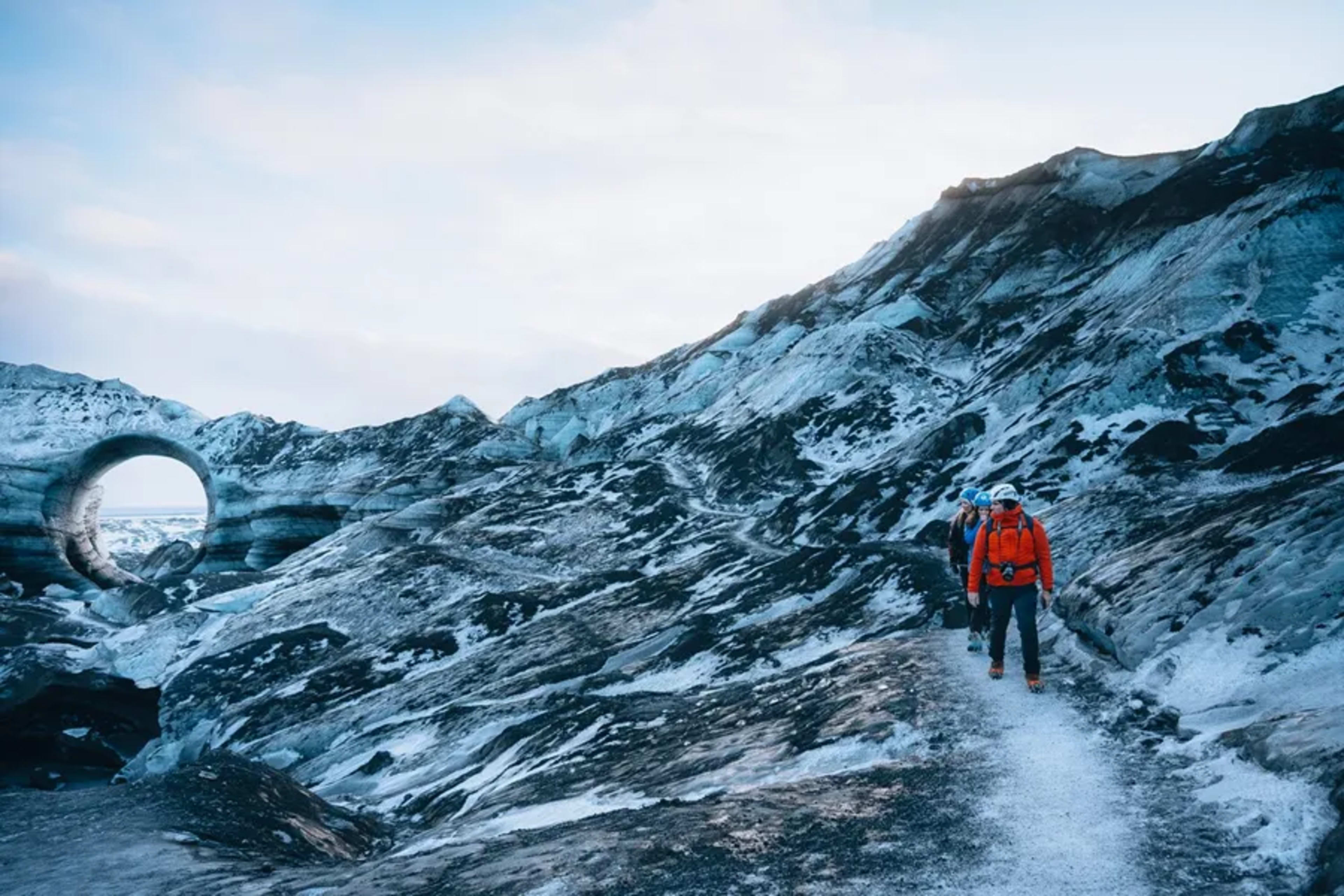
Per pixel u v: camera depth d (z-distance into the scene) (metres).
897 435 48.12
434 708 25.34
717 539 40.94
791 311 92.56
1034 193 77.62
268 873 7.65
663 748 10.92
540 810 9.65
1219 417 26.56
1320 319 30.09
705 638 20.62
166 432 96.19
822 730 8.21
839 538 31.69
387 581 43.81
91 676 30.41
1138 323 35.31
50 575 81.69
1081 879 4.23
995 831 5.02
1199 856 4.33
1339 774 4.54
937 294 70.38
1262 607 7.26
